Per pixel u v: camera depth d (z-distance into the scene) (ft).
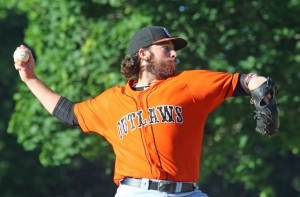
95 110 42.80
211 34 89.20
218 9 89.20
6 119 144.97
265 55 89.40
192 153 40.96
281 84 90.22
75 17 91.71
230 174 100.48
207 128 94.94
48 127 94.43
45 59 93.56
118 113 41.86
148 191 40.86
